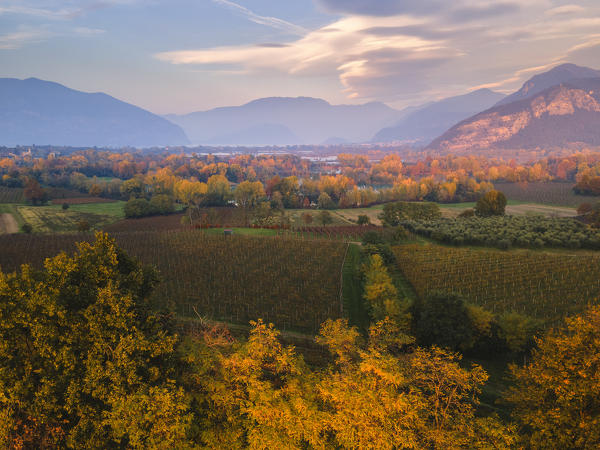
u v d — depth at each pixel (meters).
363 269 74.94
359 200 198.88
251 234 115.69
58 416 21.41
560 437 21.33
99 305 24.08
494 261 83.12
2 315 22.53
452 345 47.94
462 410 23.58
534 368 25.70
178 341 26.70
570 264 78.12
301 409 20.58
